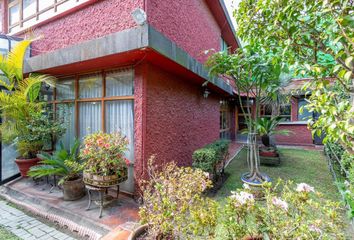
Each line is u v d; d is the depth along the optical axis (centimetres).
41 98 525
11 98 444
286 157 753
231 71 394
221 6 737
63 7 461
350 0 153
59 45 469
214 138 859
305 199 183
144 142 374
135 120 383
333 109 156
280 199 180
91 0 404
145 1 343
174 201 205
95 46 353
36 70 455
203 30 665
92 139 348
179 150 515
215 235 191
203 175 246
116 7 377
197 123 648
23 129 462
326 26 189
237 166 644
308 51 216
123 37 323
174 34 450
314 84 203
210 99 801
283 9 193
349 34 158
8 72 465
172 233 189
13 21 597
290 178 509
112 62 384
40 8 516
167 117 457
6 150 489
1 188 459
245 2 248
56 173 383
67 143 501
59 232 296
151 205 213
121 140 361
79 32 430
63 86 509
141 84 375
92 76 455
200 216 180
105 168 327
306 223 163
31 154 495
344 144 176
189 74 498
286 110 1091
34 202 384
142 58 360
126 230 272
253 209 175
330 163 556
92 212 333
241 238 169
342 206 302
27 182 479
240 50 375
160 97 429
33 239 277
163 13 399
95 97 451
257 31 249
